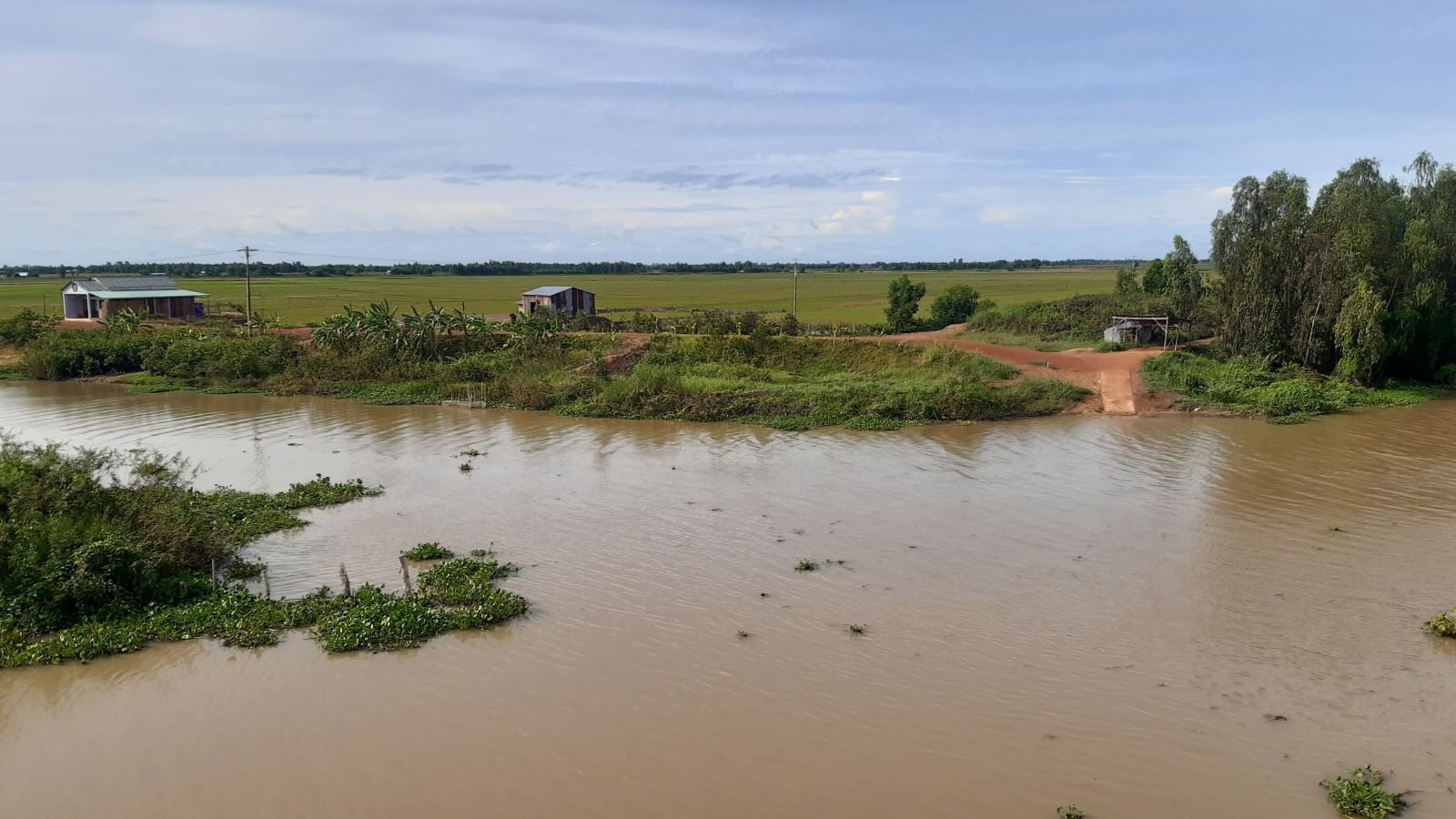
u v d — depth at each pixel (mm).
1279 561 22766
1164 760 14172
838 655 17688
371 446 37062
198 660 17500
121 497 22656
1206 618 19328
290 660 17516
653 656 17656
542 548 23984
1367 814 12664
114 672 17000
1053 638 18406
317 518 26844
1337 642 18156
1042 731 14984
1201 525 25688
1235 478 30938
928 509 27453
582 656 17672
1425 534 24688
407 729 15117
